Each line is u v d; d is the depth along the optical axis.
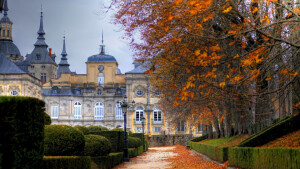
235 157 19.00
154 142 86.81
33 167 8.67
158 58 16.83
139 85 93.12
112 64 103.75
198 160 27.72
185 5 12.24
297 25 14.43
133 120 92.81
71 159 12.38
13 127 7.72
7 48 143.00
